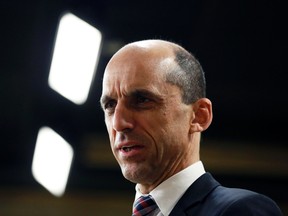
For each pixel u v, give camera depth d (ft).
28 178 23.80
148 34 18.04
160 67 6.32
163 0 17.26
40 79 14.28
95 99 19.79
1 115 21.35
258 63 19.63
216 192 6.20
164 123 6.26
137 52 6.36
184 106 6.42
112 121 6.36
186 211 6.13
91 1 13.21
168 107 6.30
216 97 21.43
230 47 18.86
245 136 23.16
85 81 13.96
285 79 20.31
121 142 6.26
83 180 23.66
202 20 17.67
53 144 16.29
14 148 22.71
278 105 21.61
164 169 6.35
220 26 17.92
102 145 23.39
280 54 19.12
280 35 18.22
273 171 23.24
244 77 20.43
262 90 21.07
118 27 17.89
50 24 13.37
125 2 17.35
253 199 5.81
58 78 14.06
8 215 23.98
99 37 13.32
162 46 6.50
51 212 24.34
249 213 5.67
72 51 13.46
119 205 24.21
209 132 23.16
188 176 6.39
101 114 21.95
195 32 18.13
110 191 24.17
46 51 13.67
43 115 15.49
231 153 23.24
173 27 18.02
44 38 13.55
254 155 23.29
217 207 5.90
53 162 16.75
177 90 6.38
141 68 6.27
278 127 22.62
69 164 16.80
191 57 6.66
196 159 6.58
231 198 5.90
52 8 13.20
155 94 6.23
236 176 23.25
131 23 17.89
